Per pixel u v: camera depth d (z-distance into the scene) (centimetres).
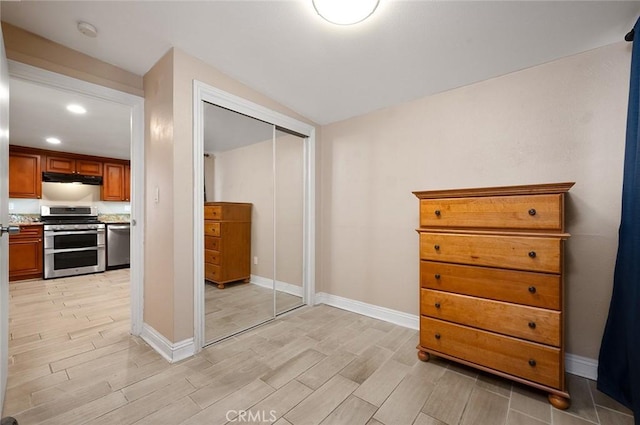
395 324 254
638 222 134
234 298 266
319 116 290
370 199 276
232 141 248
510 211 162
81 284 391
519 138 197
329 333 234
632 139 146
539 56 181
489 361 165
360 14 151
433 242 188
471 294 173
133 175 223
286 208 296
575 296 177
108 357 192
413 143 248
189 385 161
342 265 298
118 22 164
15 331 235
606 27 153
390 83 224
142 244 225
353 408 145
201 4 150
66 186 490
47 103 269
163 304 197
